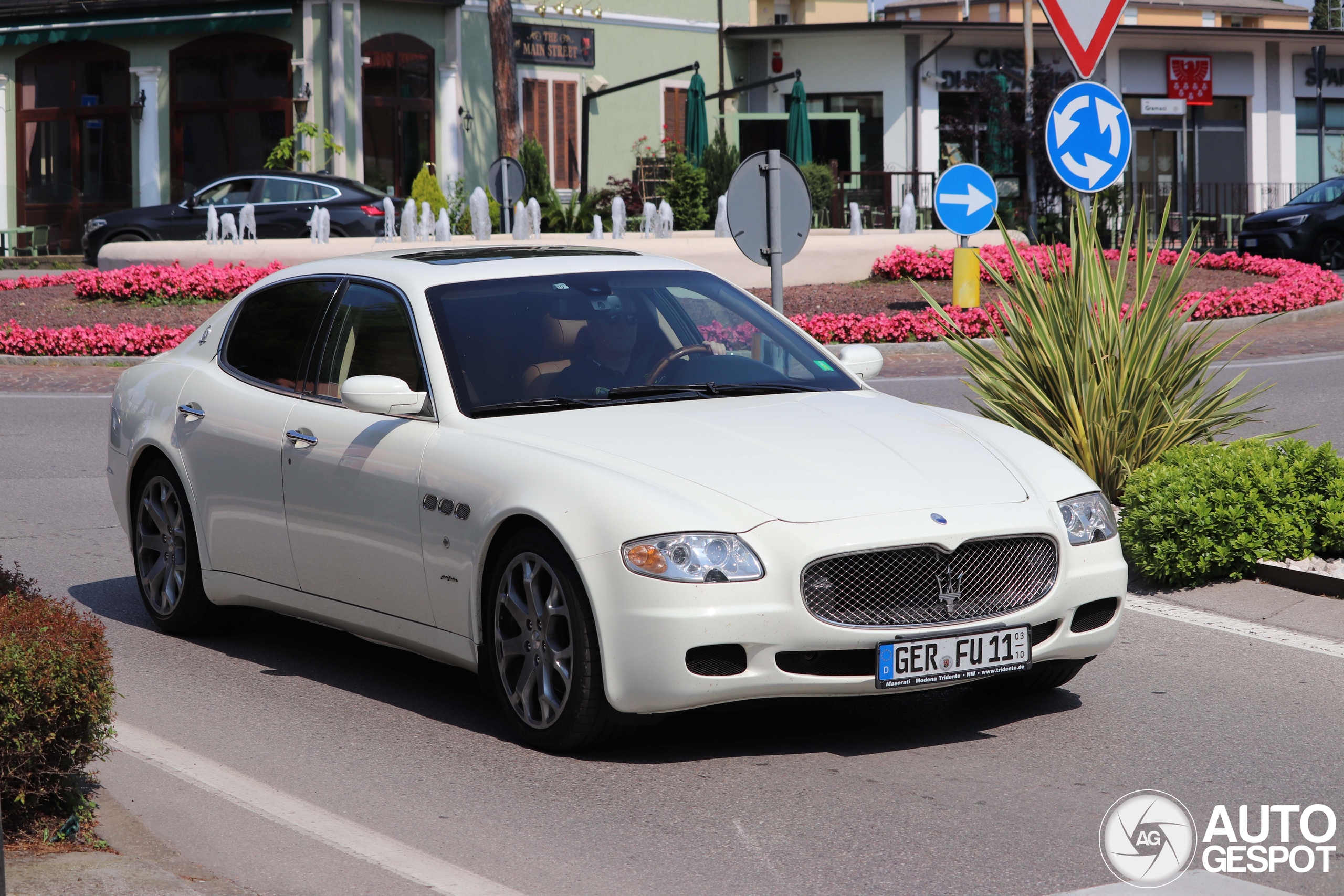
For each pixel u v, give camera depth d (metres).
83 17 36.06
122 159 36.81
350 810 5.15
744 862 4.62
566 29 40.41
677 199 36.50
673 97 43.47
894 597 5.46
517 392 6.31
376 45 35.75
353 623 6.60
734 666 5.35
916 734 5.94
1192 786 5.30
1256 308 22.59
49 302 24.48
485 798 5.24
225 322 7.75
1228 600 7.88
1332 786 5.29
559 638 5.65
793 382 6.76
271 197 30.19
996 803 5.14
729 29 44.53
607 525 5.39
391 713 6.32
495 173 26.36
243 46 35.50
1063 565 5.78
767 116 43.66
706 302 7.12
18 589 5.57
